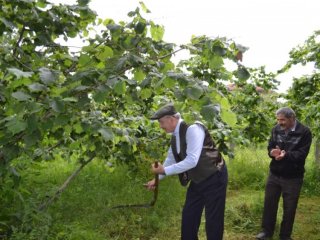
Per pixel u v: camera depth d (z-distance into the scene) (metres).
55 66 2.66
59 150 4.57
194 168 3.26
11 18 2.41
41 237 3.24
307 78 4.94
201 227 4.45
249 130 5.69
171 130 3.26
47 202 3.89
